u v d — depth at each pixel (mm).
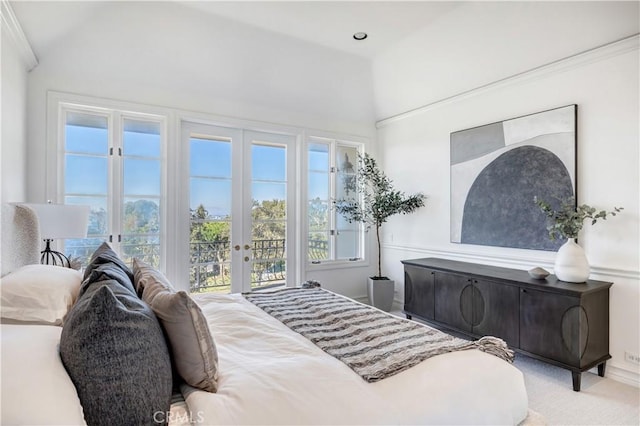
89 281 1354
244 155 4152
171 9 2941
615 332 2625
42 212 2131
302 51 3650
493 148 3482
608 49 2646
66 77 3090
